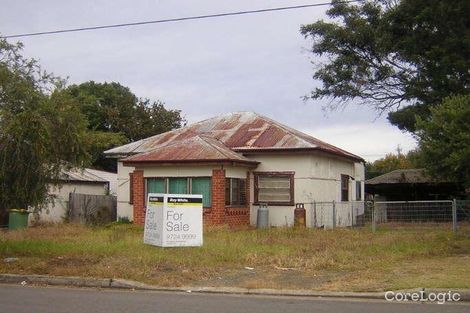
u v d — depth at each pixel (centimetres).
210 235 1941
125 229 2258
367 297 1013
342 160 2916
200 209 1617
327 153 2616
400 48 2617
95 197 3141
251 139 2617
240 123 2827
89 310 884
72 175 3269
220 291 1077
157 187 2430
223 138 2680
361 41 3103
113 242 1688
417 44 2498
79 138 1472
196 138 2527
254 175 2548
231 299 1002
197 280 1173
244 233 2030
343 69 3225
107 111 4925
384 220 2275
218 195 2305
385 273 1204
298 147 2459
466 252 1526
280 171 2508
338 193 2833
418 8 2431
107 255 1432
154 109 5191
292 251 1529
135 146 2822
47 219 2923
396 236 1894
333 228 2311
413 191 3438
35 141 1352
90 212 3095
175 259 1370
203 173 2345
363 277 1169
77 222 2855
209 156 2325
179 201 1593
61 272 1224
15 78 1412
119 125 4894
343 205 2766
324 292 1044
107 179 3825
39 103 1405
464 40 2295
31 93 1409
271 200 2519
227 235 1933
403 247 1595
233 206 2397
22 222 2344
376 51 3058
